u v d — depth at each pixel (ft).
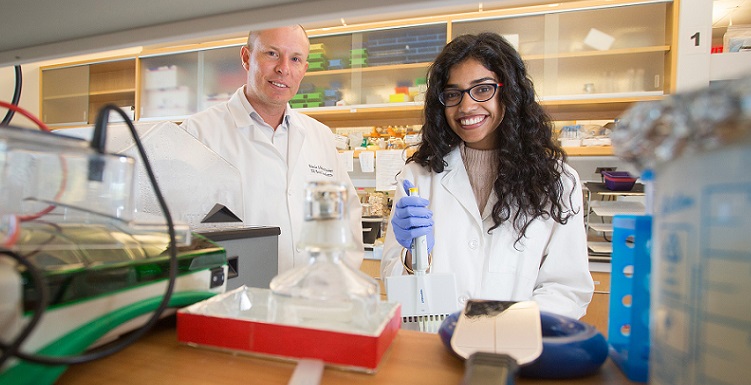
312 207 1.31
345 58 9.55
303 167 5.54
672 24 7.63
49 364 0.91
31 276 0.96
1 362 0.81
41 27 2.13
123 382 1.09
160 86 10.57
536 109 4.18
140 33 2.19
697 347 0.78
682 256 0.82
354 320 1.25
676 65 7.59
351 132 9.82
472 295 3.94
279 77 5.19
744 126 0.63
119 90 11.28
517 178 4.01
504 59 3.90
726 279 0.72
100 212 1.35
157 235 1.42
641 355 1.17
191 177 2.87
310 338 1.19
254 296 1.52
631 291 1.21
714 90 0.65
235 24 1.99
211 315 1.31
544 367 1.16
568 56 8.19
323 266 1.32
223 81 10.25
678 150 0.77
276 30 5.10
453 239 4.14
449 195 4.34
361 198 9.41
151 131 2.61
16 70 2.72
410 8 1.70
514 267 4.01
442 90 4.21
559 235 4.06
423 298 2.58
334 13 1.80
